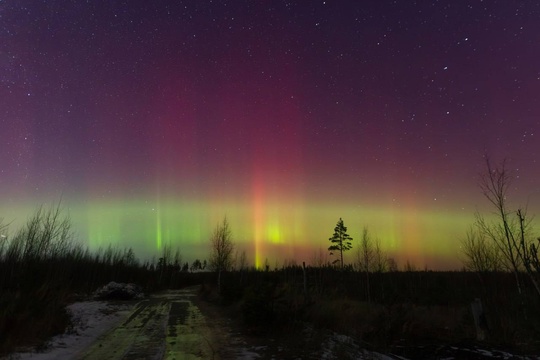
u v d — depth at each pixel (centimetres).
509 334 1284
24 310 1370
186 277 7225
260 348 1148
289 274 3062
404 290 2673
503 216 1430
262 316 1399
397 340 1305
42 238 2566
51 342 1208
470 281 2469
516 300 1523
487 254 2016
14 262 2156
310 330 1361
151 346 1186
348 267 3475
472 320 1498
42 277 2198
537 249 1266
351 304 2058
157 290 5184
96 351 1119
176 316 2005
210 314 2091
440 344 1232
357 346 1140
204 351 1109
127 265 5638
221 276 3869
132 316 2038
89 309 2278
